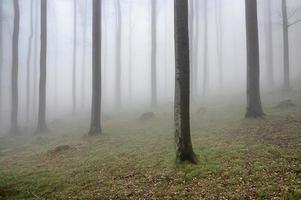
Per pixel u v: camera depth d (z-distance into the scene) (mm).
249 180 7969
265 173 8242
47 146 17000
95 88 17516
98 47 17719
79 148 14734
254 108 15242
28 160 14047
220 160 9812
